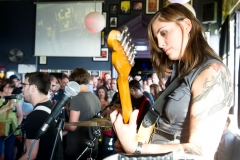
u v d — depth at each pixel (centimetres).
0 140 365
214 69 91
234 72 422
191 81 94
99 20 574
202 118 87
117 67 90
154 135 106
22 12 789
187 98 95
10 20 795
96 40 748
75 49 757
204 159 80
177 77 105
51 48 770
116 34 86
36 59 783
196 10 690
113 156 80
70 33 760
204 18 662
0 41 799
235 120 361
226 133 290
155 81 584
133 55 96
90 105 289
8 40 795
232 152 284
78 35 756
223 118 88
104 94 498
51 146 192
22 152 234
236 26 419
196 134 87
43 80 204
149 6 721
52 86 507
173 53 101
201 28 101
